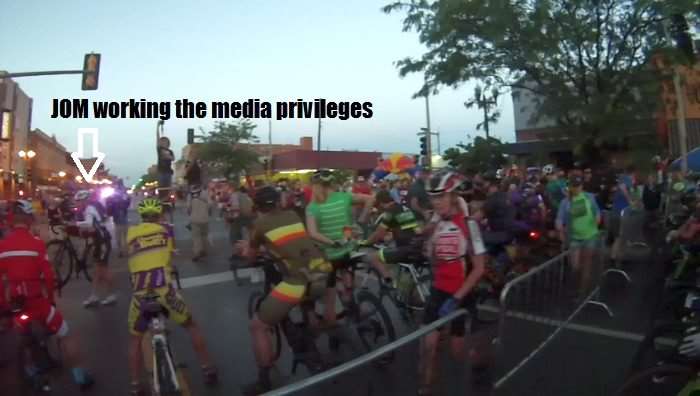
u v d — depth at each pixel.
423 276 6.29
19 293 5.08
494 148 18.77
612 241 11.09
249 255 4.96
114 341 6.70
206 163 50.12
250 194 12.07
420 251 6.11
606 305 7.38
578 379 4.98
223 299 8.81
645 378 3.45
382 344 5.49
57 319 5.32
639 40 17.36
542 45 17.12
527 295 5.21
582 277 7.21
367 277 7.45
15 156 47.81
